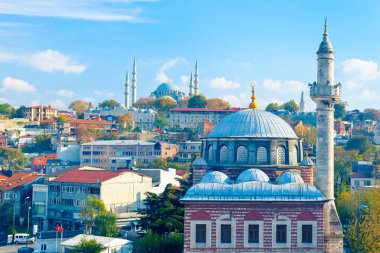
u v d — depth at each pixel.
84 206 129.38
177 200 97.62
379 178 162.12
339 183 179.25
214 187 74.88
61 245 103.12
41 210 149.25
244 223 73.12
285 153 85.94
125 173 144.12
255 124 86.56
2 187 161.62
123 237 118.38
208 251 73.00
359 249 84.12
